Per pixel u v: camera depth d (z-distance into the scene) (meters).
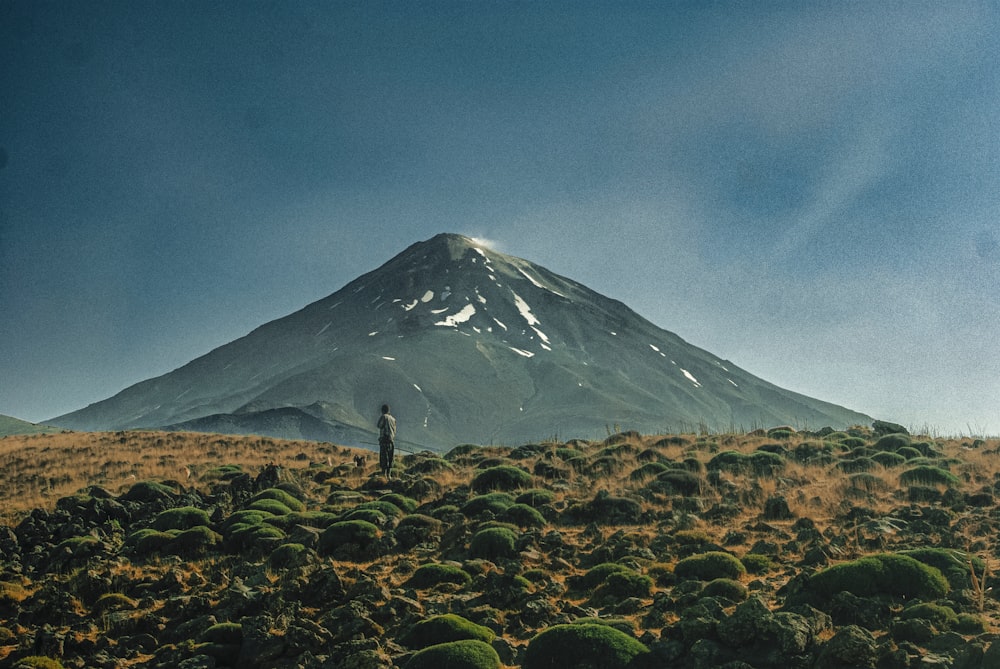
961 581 12.36
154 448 42.41
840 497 19.80
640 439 32.62
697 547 16.09
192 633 13.55
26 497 31.30
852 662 9.80
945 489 19.89
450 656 10.77
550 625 12.59
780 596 12.75
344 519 20.19
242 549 18.83
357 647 11.84
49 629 13.75
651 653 10.70
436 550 17.83
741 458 24.42
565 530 18.78
